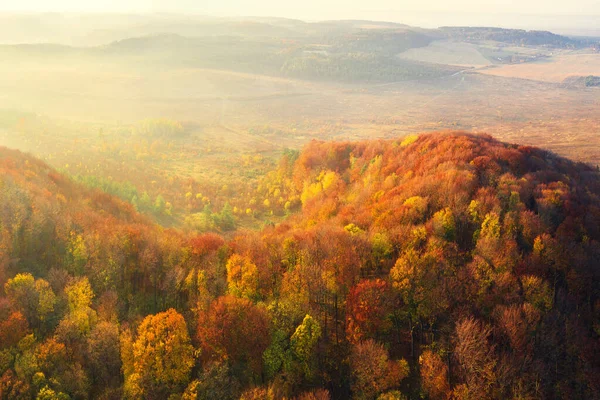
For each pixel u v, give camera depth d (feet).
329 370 213.05
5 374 191.11
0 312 215.31
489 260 247.91
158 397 195.83
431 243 260.01
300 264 255.29
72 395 193.67
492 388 191.42
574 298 234.99
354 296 223.51
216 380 197.26
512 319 209.46
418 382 205.77
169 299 257.34
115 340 211.20
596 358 208.33
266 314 222.48
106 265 268.82
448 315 226.79
